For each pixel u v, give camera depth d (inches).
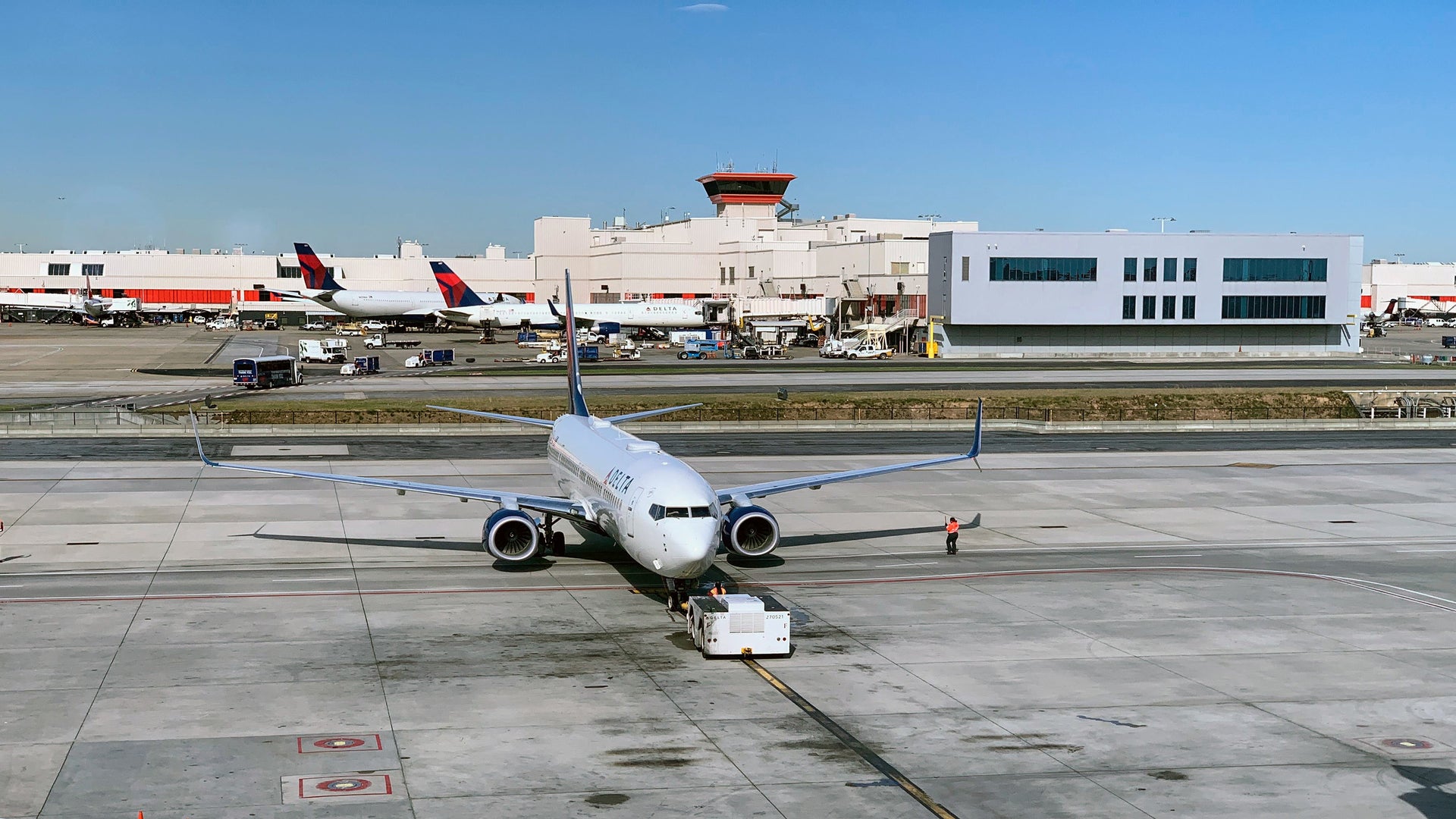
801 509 2479.1
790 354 7214.6
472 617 1568.7
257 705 1192.8
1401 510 2511.1
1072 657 1402.6
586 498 1833.2
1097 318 7062.0
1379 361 6658.5
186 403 4057.6
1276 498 2642.7
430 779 1005.2
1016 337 7165.4
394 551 2003.0
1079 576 1867.6
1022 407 4264.3
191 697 1216.8
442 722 1149.7
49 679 1273.4
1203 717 1189.1
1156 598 1722.4
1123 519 2391.7
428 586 1745.8
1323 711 1214.3
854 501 2573.8
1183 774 1037.8
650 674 1316.4
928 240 7406.5
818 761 1058.1
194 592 1691.7
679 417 3991.1
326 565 1886.1
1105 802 974.4
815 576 1860.2
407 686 1264.8
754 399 4288.9
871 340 7308.1
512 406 4005.9
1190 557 2030.0
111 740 1088.2
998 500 2600.9
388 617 1561.3
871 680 1302.9
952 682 1300.4
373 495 2532.0
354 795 968.9
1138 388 4822.8
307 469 2866.6
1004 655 1411.2
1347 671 1355.8
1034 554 2043.6
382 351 7317.9
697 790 988.6
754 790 990.4
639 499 1551.4
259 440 3427.7
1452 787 1015.0
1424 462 3193.9
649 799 967.6
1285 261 7145.7
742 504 1859.0
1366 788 1011.3
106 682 1264.8
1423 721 1184.8
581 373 5497.1
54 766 1023.6
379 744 1087.0
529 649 1413.6
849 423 3833.7
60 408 3880.4
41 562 1882.4
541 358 6368.1
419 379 5137.8
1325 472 3006.9
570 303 2421.3
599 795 974.4
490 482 2726.4
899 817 939.3
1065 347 7204.7
